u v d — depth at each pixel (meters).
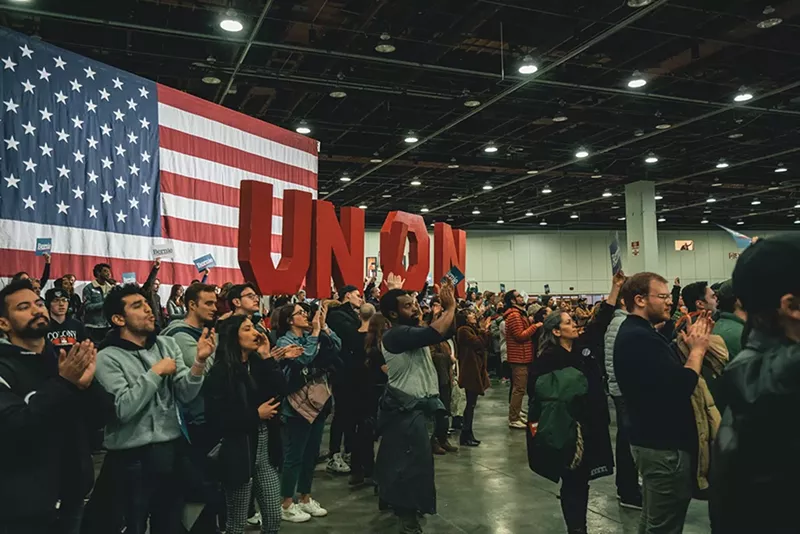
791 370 1.16
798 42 9.59
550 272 31.12
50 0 7.82
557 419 3.57
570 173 18.28
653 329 3.08
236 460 3.28
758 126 14.09
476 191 21.61
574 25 8.99
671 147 16.23
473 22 8.80
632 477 4.94
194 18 8.69
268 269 6.29
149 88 8.16
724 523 1.24
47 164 6.84
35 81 6.79
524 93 11.98
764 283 1.25
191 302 3.66
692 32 9.25
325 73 10.62
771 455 1.16
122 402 2.79
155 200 8.10
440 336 3.55
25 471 2.27
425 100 12.21
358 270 7.38
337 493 5.42
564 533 4.39
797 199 24.17
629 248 19.62
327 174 18.69
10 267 6.42
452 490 5.47
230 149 9.39
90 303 6.76
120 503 2.83
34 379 2.49
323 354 4.79
